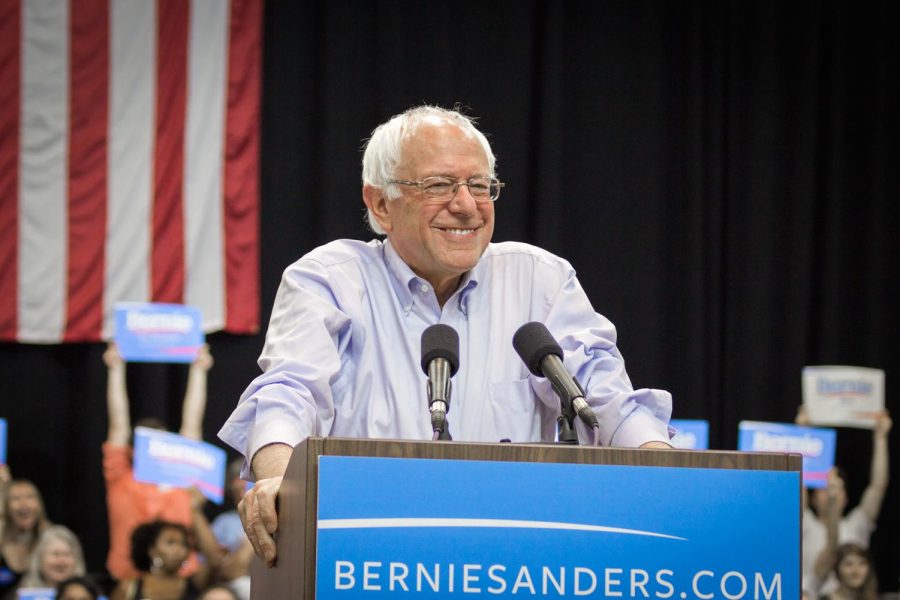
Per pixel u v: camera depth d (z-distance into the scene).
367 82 17.92
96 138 16.61
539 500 3.99
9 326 16.28
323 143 17.70
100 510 16.59
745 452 4.13
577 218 18.80
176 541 14.89
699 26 19.17
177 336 15.89
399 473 3.95
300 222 17.81
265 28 17.86
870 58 19.61
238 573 15.24
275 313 5.86
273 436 5.01
